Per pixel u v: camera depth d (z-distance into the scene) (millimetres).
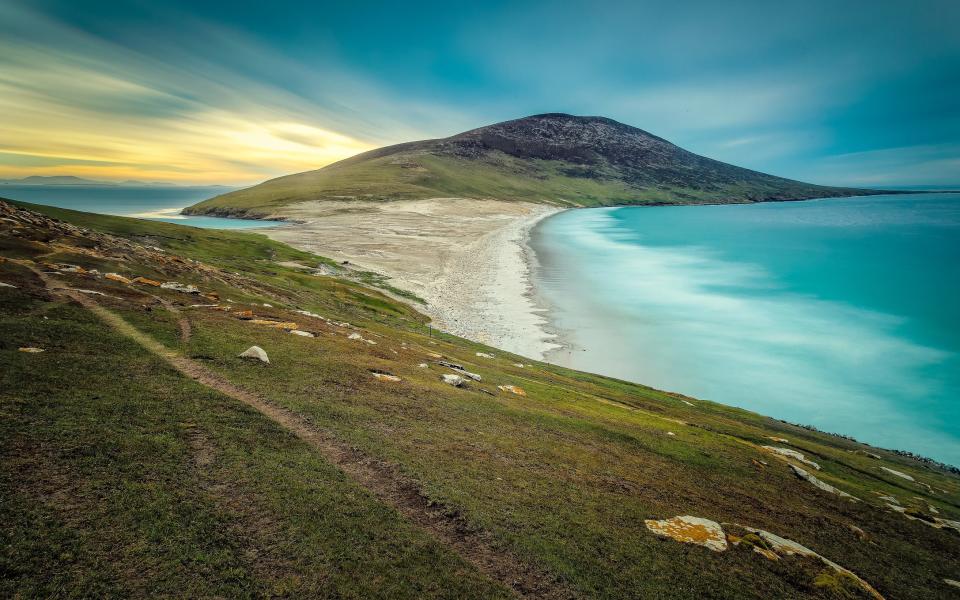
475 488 23438
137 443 19906
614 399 56188
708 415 58844
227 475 19359
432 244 189750
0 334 27297
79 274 45781
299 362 35844
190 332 36875
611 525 22984
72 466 17344
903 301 126812
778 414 69438
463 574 17125
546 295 122688
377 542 17672
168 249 96250
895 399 74250
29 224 59219
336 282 101625
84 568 13359
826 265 174875
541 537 20484
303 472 21016
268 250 128625
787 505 32625
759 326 105188
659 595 18375
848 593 20953
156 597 13062
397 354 48188
